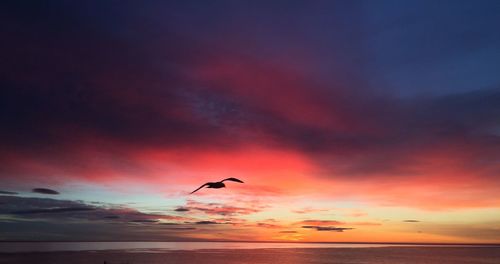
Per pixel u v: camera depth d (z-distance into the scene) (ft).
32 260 607.78
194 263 580.30
